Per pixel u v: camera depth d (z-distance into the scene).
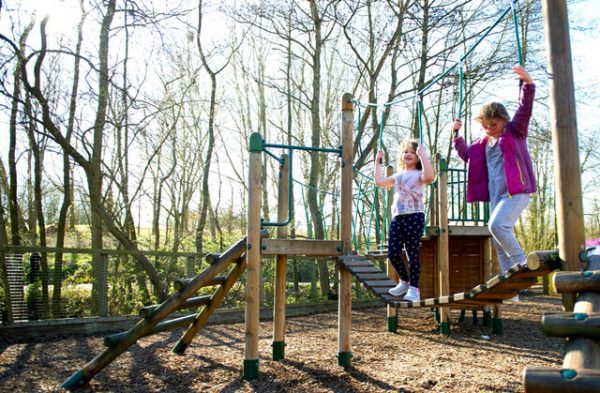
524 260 3.96
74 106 11.02
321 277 14.52
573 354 2.79
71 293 10.08
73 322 8.92
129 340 5.63
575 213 3.66
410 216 5.28
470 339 8.57
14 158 10.26
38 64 9.84
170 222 16.84
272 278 12.74
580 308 3.08
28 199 13.45
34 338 8.32
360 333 9.27
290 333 9.13
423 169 5.27
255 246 5.76
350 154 6.31
